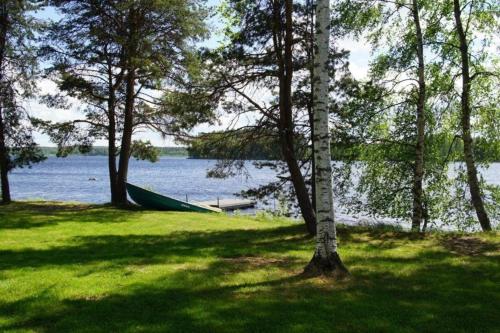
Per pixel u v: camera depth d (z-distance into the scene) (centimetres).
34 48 2438
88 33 2189
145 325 625
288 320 642
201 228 1705
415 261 1032
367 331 604
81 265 994
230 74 1494
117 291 789
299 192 1474
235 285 824
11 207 2288
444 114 1650
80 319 650
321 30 888
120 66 2234
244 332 600
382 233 1449
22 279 866
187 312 676
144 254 1136
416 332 602
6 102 2406
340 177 1723
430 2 1591
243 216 2258
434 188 1711
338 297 749
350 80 1556
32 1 2314
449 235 1391
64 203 2555
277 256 1113
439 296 760
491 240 1270
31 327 622
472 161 1609
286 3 1412
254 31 1423
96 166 15312
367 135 1667
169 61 2258
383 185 1730
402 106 1633
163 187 6462
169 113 2314
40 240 1359
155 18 2258
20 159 2483
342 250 1173
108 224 1758
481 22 1588
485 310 689
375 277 887
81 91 2294
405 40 1584
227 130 1549
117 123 2512
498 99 1562
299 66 1465
